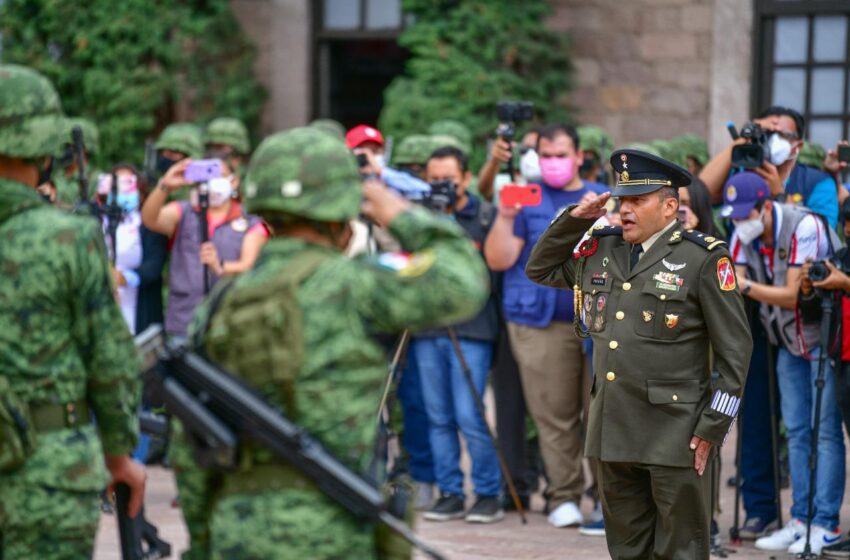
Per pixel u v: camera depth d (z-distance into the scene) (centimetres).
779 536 1153
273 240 639
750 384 1188
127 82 2097
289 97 2155
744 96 2003
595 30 2048
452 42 2011
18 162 674
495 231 1227
